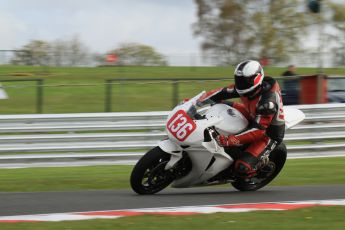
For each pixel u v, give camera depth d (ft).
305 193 84.94
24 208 71.15
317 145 137.49
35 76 303.07
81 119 131.13
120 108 203.31
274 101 79.36
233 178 83.46
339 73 320.29
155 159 77.41
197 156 78.13
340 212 68.95
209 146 77.61
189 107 78.43
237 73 77.82
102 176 110.42
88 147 130.31
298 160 133.59
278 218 65.26
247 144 82.53
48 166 127.75
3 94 214.90
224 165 80.69
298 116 88.84
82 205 73.15
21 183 99.60
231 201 77.10
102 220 63.31
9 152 127.34
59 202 75.20
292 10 463.42
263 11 467.93
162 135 134.62
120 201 75.72
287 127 86.28
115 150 131.75
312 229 59.77
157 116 134.31
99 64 358.02
